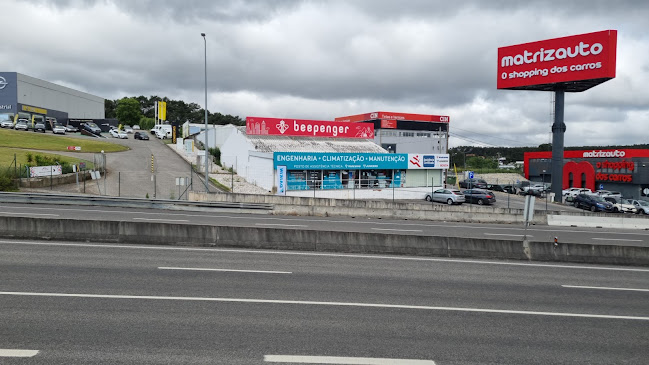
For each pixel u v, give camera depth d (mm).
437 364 6684
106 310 8500
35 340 6969
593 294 11484
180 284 10602
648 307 10406
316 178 45969
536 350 7426
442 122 112500
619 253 16250
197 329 7703
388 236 16297
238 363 6402
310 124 55562
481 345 7539
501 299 10570
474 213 30672
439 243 16234
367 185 49250
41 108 73625
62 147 50875
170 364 6285
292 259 14312
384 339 7605
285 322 8250
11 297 9055
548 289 11828
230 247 16000
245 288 10500
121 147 59688
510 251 16172
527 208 16312
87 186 37156
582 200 45094
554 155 51281
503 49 52875
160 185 40656
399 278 12289
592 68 46406
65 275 10953
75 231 15789
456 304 9945
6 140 49406
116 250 14438
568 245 16266
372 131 61031
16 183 32406
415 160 51812
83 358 6379
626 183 56500
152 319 8109
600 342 7930
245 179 47625
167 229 16031
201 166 50812
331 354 6867
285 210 29578
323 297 10023
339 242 16234
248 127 50531
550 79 49312
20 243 14891
